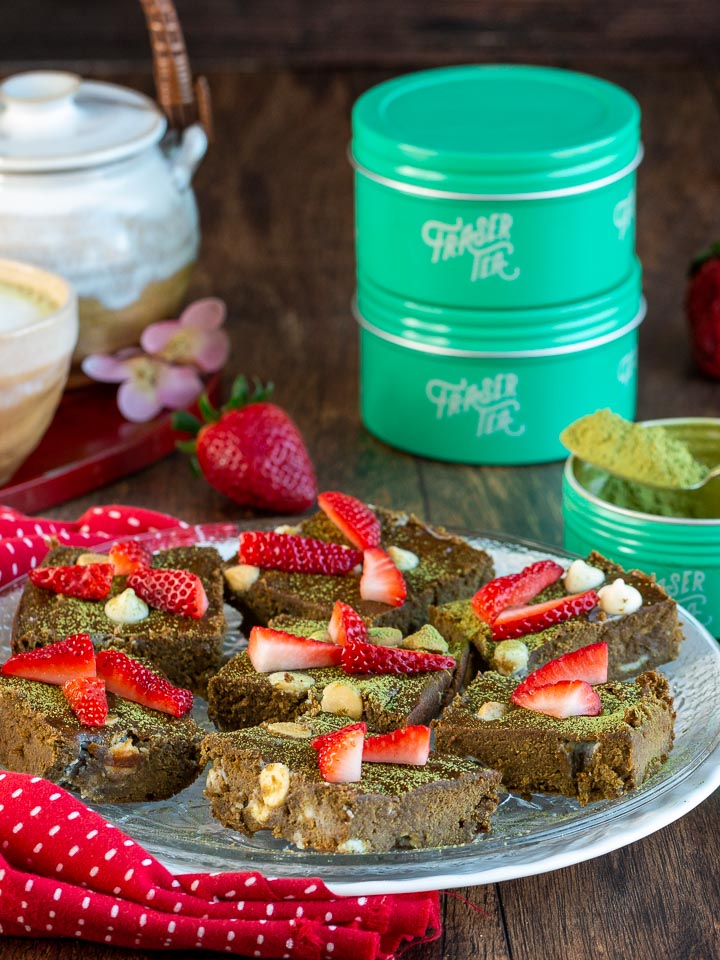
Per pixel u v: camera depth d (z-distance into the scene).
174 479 0.79
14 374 0.72
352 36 1.23
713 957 0.59
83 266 0.78
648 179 1.01
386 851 0.60
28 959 0.58
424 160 0.75
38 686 0.63
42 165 0.77
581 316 0.77
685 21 1.21
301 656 0.64
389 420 0.80
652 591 0.67
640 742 0.61
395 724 0.62
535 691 0.62
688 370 0.86
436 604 0.68
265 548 0.69
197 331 0.80
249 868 0.59
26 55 1.24
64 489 0.77
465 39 1.23
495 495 0.78
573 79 0.81
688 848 0.62
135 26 1.23
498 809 0.62
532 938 0.59
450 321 0.77
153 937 0.58
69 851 0.59
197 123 0.84
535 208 0.75
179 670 0.66
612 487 0.72
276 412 0.76
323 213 1.00
